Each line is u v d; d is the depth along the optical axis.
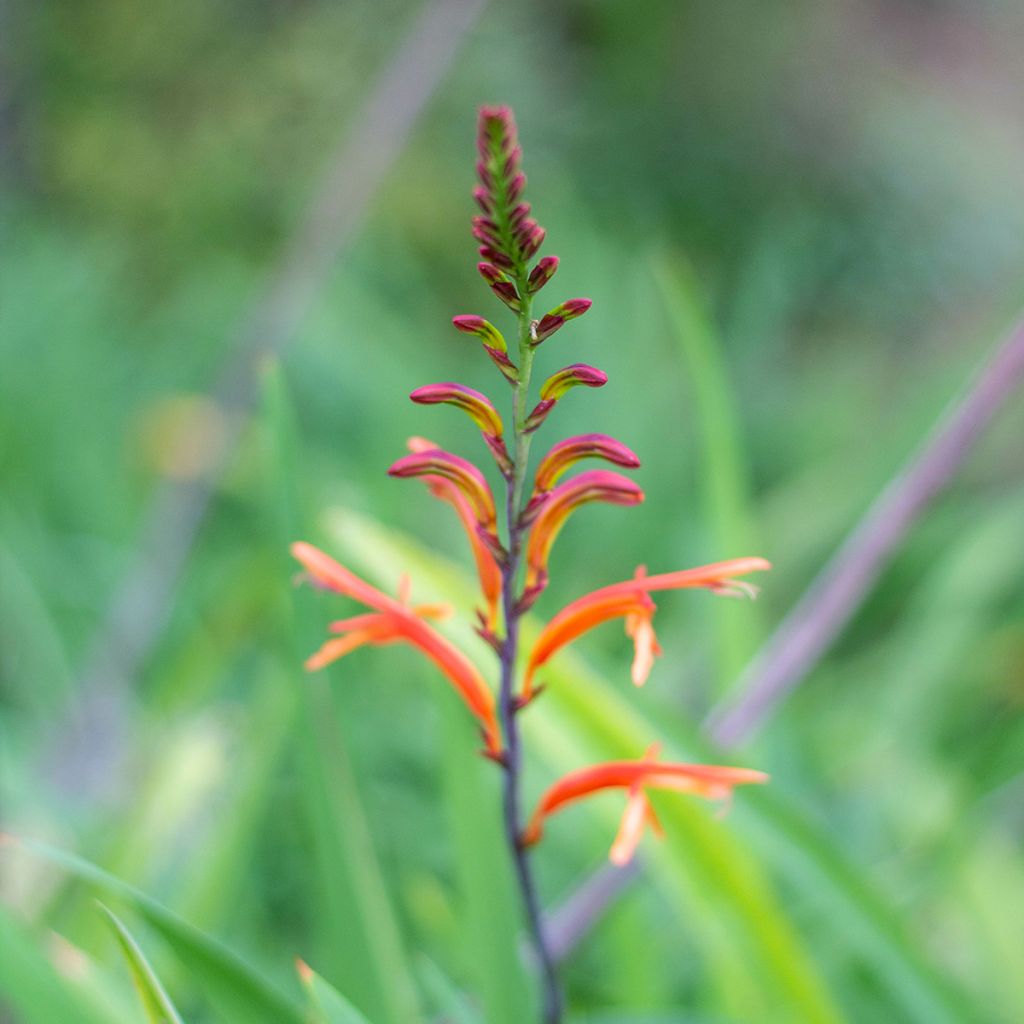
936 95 17.52
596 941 4.16
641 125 14.40
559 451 1.71
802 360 12.70
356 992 2.64
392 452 7.87
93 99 10.80
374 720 5.60
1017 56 19.36
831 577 3.85
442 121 11.44
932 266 14.33
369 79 10.49
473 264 10.98
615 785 1.81
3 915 2.18
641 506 7.59
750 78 14.97
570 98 13.71
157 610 6.82
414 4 10.59
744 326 10.70
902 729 5.44
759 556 4.58
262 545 6.45
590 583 7.25
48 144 10.84
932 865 3.80
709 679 5.87
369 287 10.23
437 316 10.75
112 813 4.42
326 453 8.44
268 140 10.35
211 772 3.71
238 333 8.90
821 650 3.54
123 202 10.48
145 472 8.09
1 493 7.58
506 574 1.75
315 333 8.72
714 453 4.11
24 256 9.50
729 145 14.55
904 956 2.90
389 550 3.04
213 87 10.66
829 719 5.67
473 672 1.88
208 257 10.34
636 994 3.54
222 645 5.20
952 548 7.00
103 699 6.44
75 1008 2.18
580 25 14.92
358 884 2.68
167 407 7.52
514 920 2.68
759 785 2.93
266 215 10.38
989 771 3.71
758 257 11.89
